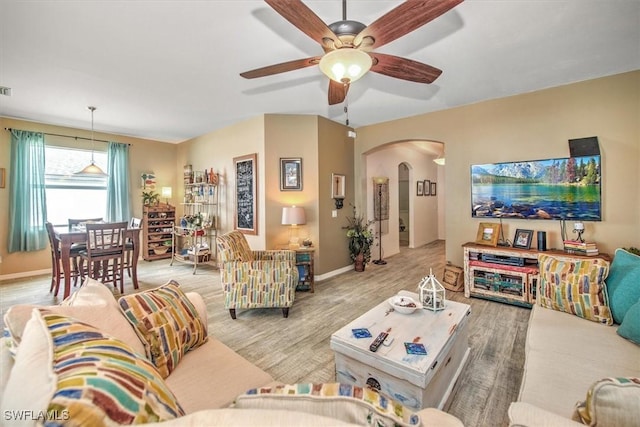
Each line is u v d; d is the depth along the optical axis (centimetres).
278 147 444
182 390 119
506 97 366
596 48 254
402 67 190
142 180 613
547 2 195
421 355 153
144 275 482
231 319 301
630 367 140
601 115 310
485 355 228
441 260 598
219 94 358
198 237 579
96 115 446
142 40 239
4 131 453
